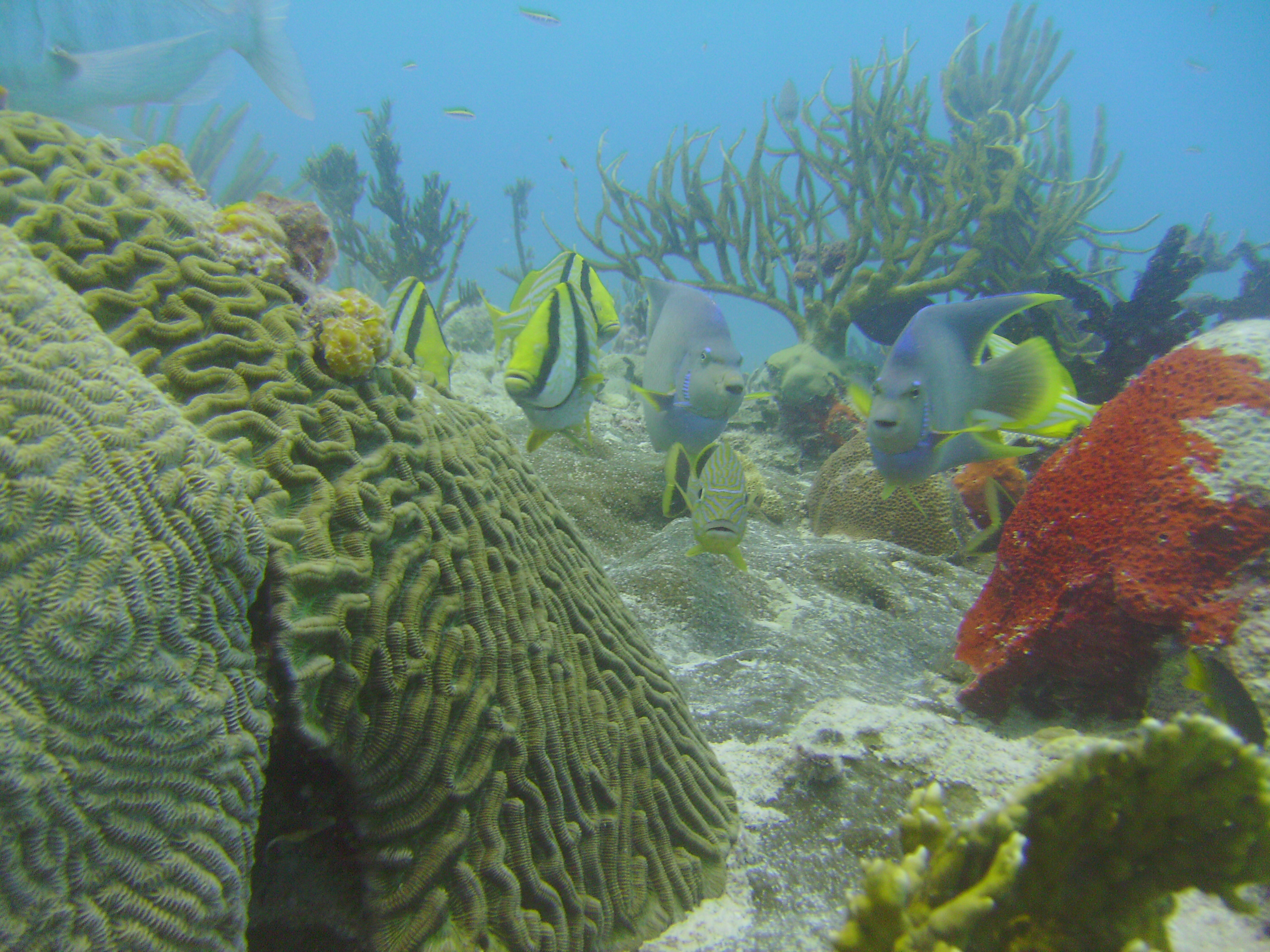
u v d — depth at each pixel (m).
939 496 5.74
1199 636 2.40
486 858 1.69
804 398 8.30
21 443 1.05
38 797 0.97
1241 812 1.24
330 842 1.66
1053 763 2.58
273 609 1.37
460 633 1.76
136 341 1.61
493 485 2.20
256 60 3.13
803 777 2.51
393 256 11.75
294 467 1.58
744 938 1.97
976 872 1.34
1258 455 2.52
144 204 1.84
